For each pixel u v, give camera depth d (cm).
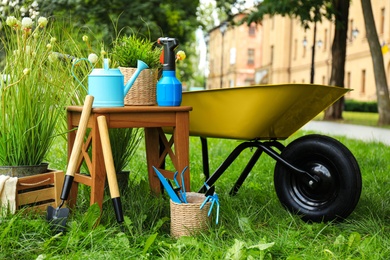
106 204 346
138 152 641
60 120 369
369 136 1210
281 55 5278
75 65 370
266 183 459
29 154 330
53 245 277
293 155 346
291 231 304
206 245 281
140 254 268
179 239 280
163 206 345
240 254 261
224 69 7206
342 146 334
